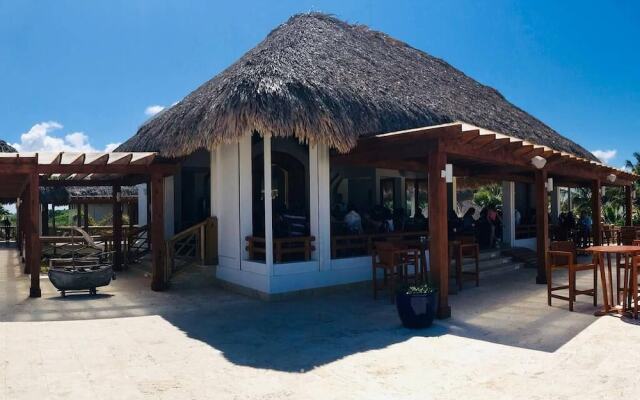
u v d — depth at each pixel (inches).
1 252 876.6
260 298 383.9
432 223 320.8
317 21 547.2
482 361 228.4
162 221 434.9
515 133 570.6
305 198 540.7
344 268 415.8
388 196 663.8
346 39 534.9
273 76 358.6
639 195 1173.1
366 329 289.1
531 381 200.8
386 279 391.5
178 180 580.1
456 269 426.6
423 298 287.7
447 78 639.8
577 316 319.3
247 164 411.8
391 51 601.9
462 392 190.5
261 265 382.9
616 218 1149.1
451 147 331.9
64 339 270.5
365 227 498.3
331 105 363.3
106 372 215.9
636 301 307.9
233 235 425.1
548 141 647.8
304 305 358.3
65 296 404.2
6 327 299.1
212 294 408.2
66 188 840.9
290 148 533.3
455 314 327.9
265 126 332.8
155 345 258.2
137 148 523.2
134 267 578.6
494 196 1288.1
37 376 210.5
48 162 407.2
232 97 347.3
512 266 552.7
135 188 978.7
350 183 641.0
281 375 211.5
